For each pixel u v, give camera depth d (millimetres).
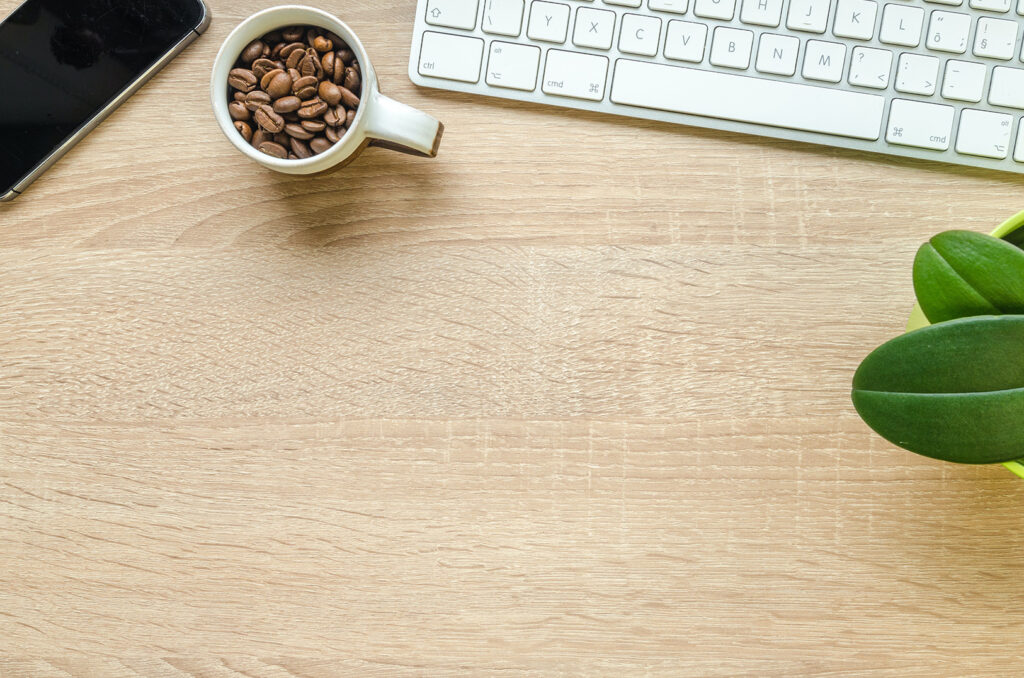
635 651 551
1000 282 390
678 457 551
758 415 549
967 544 542
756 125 535
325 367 560
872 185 548
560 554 554
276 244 561
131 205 563
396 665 557
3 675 559
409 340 558
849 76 523
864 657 545
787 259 551
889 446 544
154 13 544
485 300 558
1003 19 512
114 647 562
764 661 548
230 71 504
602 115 553
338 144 490
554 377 555
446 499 556
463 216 559
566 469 553
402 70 559
